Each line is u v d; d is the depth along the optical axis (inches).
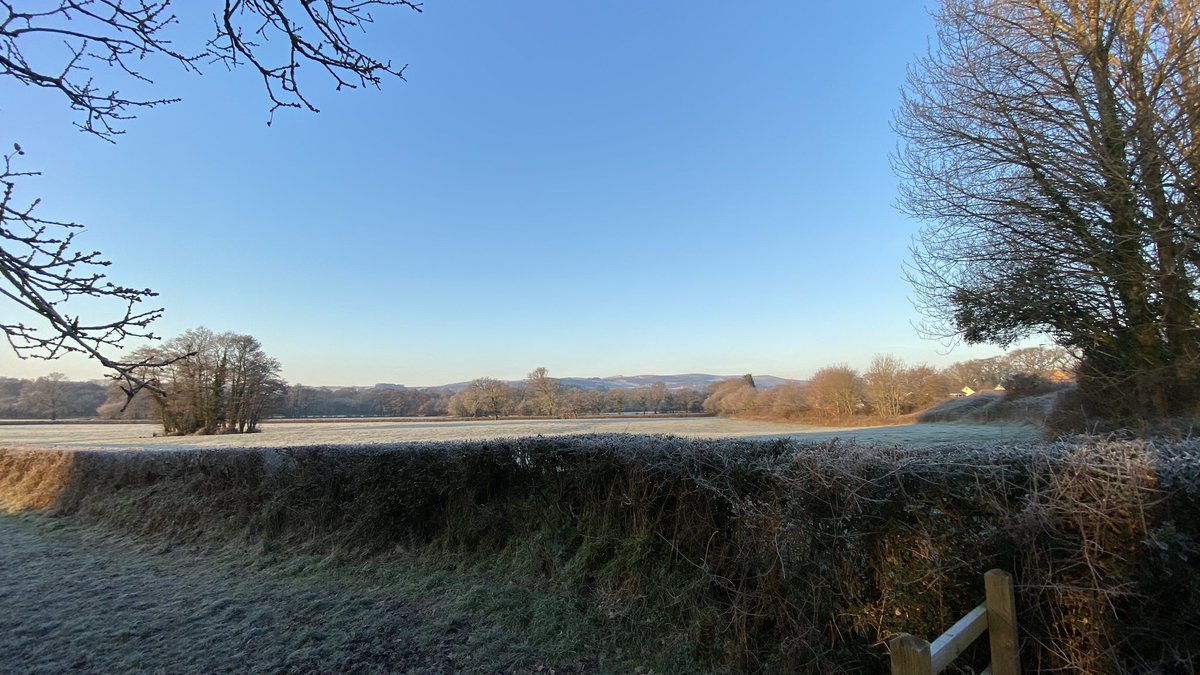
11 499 521.7
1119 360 397.4
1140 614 120.7
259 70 155.1
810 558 162.4
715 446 203.0
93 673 182.9
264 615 229.9
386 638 203.3
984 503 138.7
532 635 200.7
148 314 141.6
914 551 148.6
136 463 444.1
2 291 124.6
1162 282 371.9
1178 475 119.6
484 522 276.4
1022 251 431.8
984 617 108.0
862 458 158.2
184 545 355.3
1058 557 129.3
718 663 174.1
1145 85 374.6
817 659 155.0
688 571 200.1
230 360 2071.9
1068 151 396.2
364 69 159.8
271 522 342.6
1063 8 411.8
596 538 235.0
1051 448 141.5
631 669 178.2
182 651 197.6
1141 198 372.2
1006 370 1065.5
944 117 459.5
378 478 313.3
